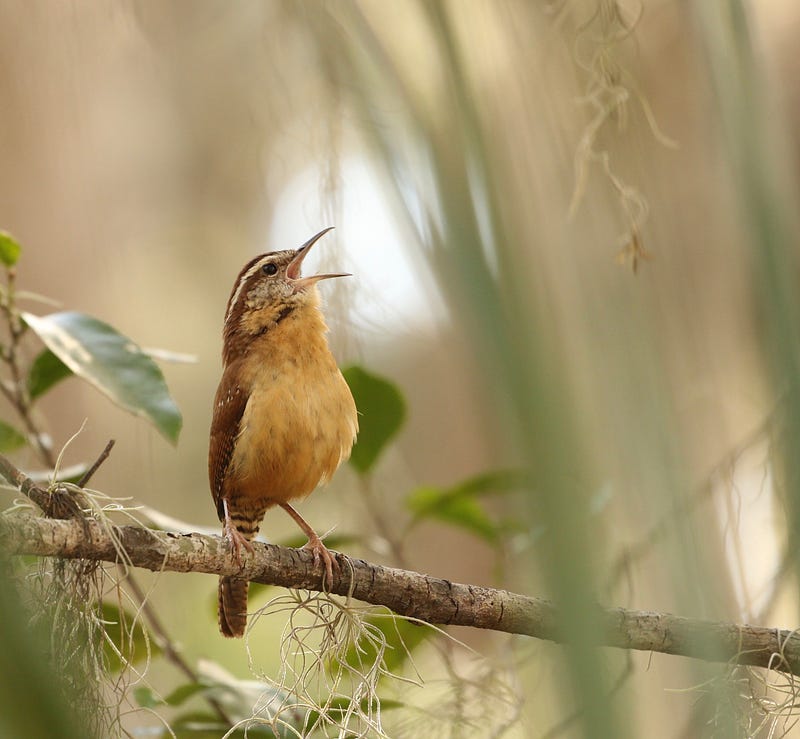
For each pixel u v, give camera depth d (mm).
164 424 6352
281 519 14586
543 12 2180
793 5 11047
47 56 9898
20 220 14711
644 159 2330
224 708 7613
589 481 1757
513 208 1904
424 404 15062
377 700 5875
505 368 1731
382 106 2049
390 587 6285
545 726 3396
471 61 2023
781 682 5738
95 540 5105
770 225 2141
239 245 15688
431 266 1867
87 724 4762
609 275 1958
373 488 9719
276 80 4629
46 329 6746
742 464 4160
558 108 2146
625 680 2076
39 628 4234
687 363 2025
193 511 14531
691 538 1893
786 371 2045
